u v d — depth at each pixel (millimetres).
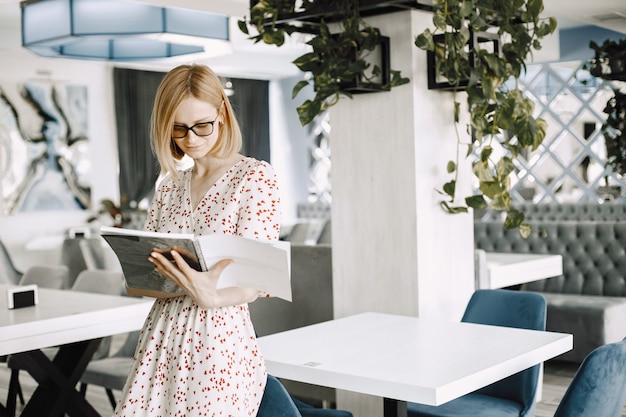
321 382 2715
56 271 5523
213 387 2119
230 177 2264
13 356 4270
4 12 9094
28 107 10969
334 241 4219
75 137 11523
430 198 4000
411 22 3857
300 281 4867
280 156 15023
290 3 3889
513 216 3947
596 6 7996
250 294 2166
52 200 11273
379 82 3920
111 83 12031
